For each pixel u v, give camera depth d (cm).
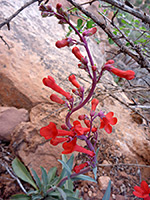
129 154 25
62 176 19
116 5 13
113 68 9
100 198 20
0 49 26
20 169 19
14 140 22
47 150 22
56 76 27
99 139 24
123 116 29
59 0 34
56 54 30
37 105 25
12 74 25
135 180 23
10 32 28
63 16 8
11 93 26
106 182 21
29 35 29
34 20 32
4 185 19
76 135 11
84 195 20
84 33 9
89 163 13
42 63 28
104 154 24
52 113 24
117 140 25
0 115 23
